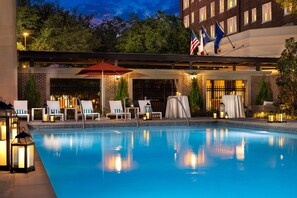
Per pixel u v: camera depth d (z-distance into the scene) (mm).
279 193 6000
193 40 27812
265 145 11523
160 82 26094
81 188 6344
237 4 47062
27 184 5164
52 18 40594
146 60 24016
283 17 39219
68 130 16328
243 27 46188
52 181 6863
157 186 6453
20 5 40500
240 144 11805
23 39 37438
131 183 6680
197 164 8430
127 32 45438
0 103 6156
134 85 25719
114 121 17516
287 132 14305
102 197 5801
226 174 7375
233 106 20312
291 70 19594
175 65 28172
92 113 19312
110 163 8633
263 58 25812
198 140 12898
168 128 17250
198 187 6383
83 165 8406
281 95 19875
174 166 8211
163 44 41969
